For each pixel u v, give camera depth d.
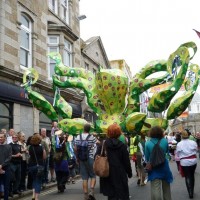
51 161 12.22
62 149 10.06
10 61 14.16
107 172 5.83
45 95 16.64
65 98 19.33
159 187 6.13
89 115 24.33
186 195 8.78
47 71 17.66
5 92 13.21
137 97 10.62
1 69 13.12
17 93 14.02
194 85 10.05
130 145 10.95
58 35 18.69
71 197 9.24
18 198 9.38
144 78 10.68
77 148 8.45
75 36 20.36
